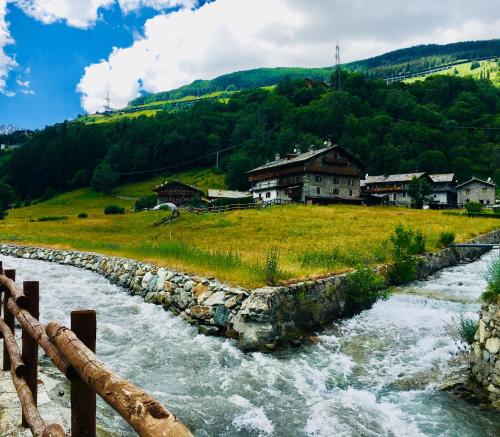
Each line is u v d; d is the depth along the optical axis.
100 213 85.06
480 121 126.50
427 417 6.99
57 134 137.25
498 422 6.83
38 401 5.61
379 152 109.50
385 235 31.52
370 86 150.62
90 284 17.55
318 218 45.69
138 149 132.88
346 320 12.94
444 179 86.44
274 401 7.43
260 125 138.12
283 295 11.24
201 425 6.49
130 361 8.88
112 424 5.93
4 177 125.81
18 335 9.31
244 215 50.44
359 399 7.62
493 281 8.55
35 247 30.08
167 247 19.83
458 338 10.63
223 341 10.56
